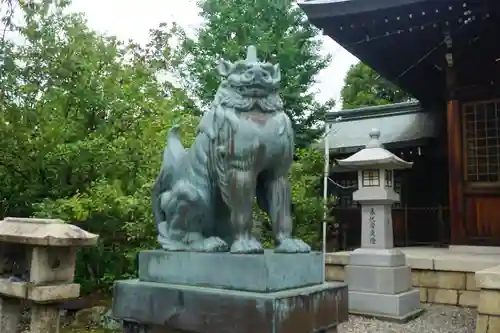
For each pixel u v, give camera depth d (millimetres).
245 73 3146
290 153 3258
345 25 10359
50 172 7637
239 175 3074
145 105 7797
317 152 10523
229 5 12508
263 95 3164
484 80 10203
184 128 7457
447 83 10633
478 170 10211
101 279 7371
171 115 7969
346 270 7816
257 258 2832
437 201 13938
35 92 7680
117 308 3381
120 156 7066
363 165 7602
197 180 3346
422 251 10383
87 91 7609
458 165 10312
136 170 7211
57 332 4418
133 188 7074
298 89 12234
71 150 7043
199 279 3090
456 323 6977
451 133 10438
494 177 10008
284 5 12359
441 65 11102
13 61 7371
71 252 4500
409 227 12719
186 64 12398
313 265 3238
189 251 3232
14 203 7836
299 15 12555
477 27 9758
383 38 10812
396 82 13641
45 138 7402
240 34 11758
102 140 7090
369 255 7605
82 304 7375
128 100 7812
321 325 3012
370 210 7828
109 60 8156
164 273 3297
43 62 7629
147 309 3197
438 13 9469
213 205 3383
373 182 7699
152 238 6480
